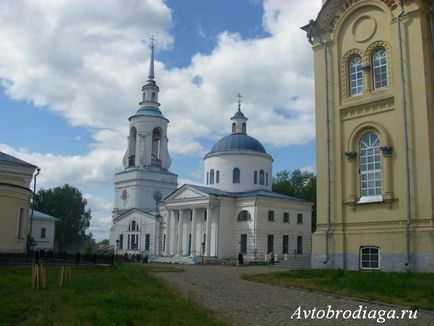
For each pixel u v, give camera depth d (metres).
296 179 100.56
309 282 23.59
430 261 25.33
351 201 29.31
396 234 26.89
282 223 67.19
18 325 12.63
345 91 30.95
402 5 28.38
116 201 91.94
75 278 25.00
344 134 30.55
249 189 72.81
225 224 66.81
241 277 29.20
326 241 29.91
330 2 32.06
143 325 12.24
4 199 39.16
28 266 30.89
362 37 30.53
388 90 28.72
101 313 13.50
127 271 33.12
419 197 26.39
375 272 25.86
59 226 114.56
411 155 27.00
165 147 93.12
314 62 32.78
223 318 14.52
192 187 69.19
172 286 23.47
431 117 26.86
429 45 27.77
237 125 77.69
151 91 94.06
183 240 70.94
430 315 15.55
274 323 14.06
